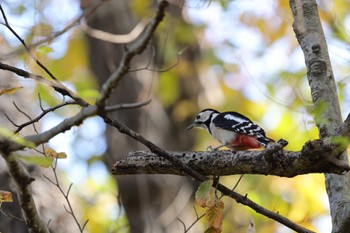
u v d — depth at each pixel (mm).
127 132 8266
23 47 8375
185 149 17453
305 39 8938
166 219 16281
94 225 16219
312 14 9047
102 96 6414
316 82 8711
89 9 9875
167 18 16844
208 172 8570
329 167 7820
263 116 16938
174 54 17141
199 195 8156
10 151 6684
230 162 8391
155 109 17141
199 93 18062
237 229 16844
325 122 7766
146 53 17094
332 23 12539
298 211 15336
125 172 8805
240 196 8547
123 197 16453
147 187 16422
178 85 17875
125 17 17328
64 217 11062
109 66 17250
